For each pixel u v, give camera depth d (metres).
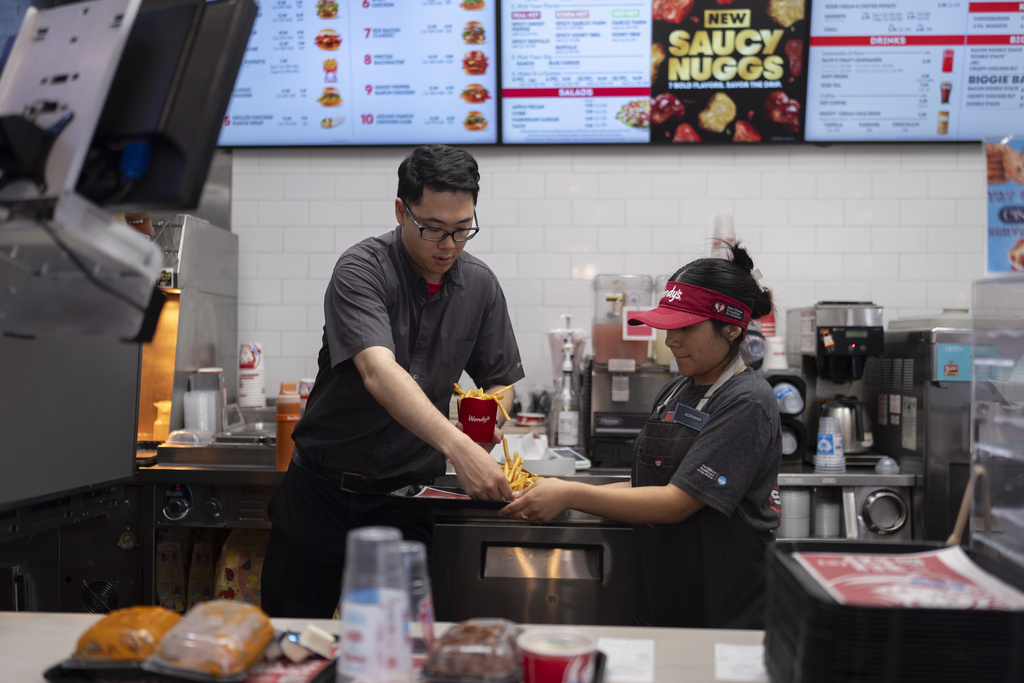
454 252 1.97
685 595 1.70
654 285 3.04
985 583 1.01
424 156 1.88
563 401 3.02
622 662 1.12
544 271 3.42
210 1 1.07
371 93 3.37
